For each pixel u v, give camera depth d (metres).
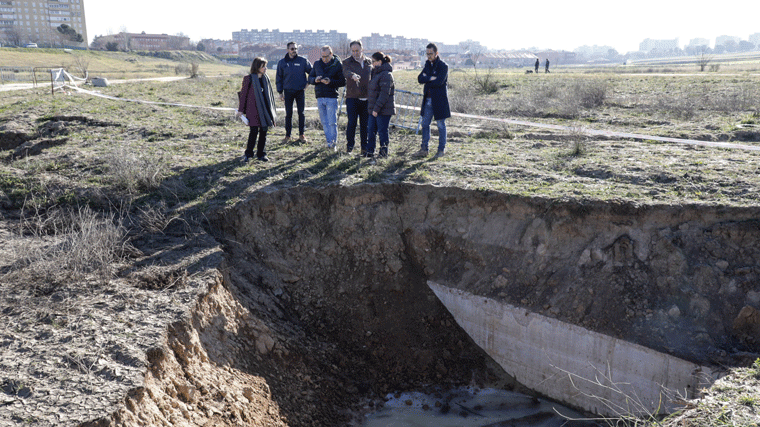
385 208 7.52
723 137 10.24
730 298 5.57
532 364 6.47
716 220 6.01
